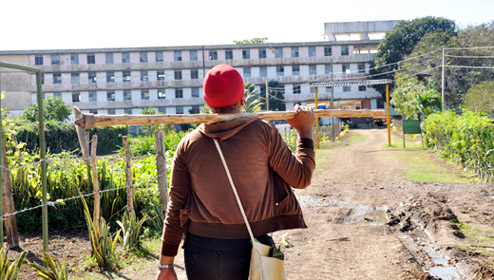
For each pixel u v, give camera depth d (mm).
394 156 19828
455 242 5953
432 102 29922
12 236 6590
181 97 77312
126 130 42844
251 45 77062
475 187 10453
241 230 2064
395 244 6043
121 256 6008
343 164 17219
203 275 2078
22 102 65688
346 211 8273
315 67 78125
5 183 6488
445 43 56281
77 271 5418
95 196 5785
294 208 2219
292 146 20484
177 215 2182
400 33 68125
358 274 4914
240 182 2045
